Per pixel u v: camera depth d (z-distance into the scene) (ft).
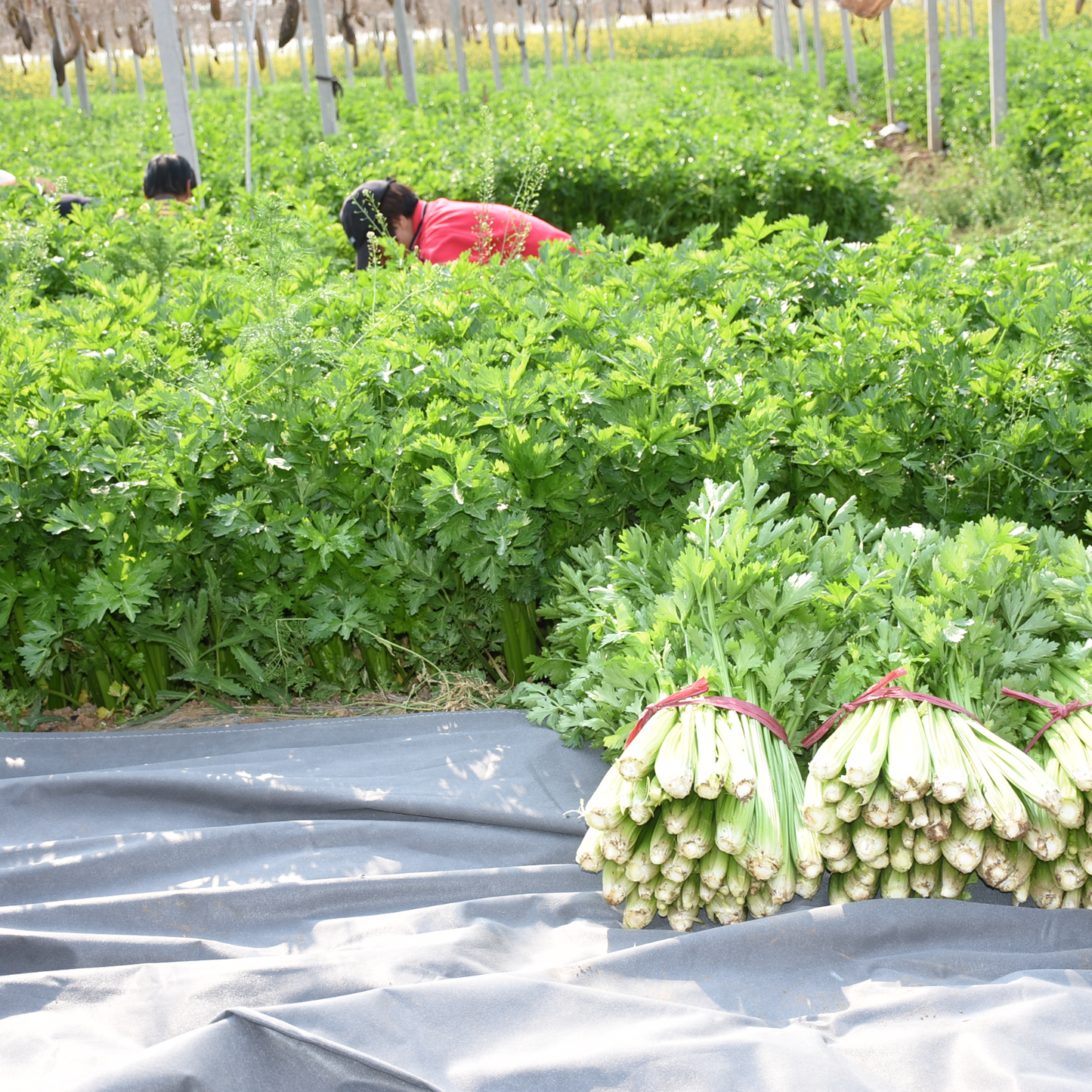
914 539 9.94
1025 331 12.57
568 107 57.31
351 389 11.21
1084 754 7.95
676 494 11.63
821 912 7.90
